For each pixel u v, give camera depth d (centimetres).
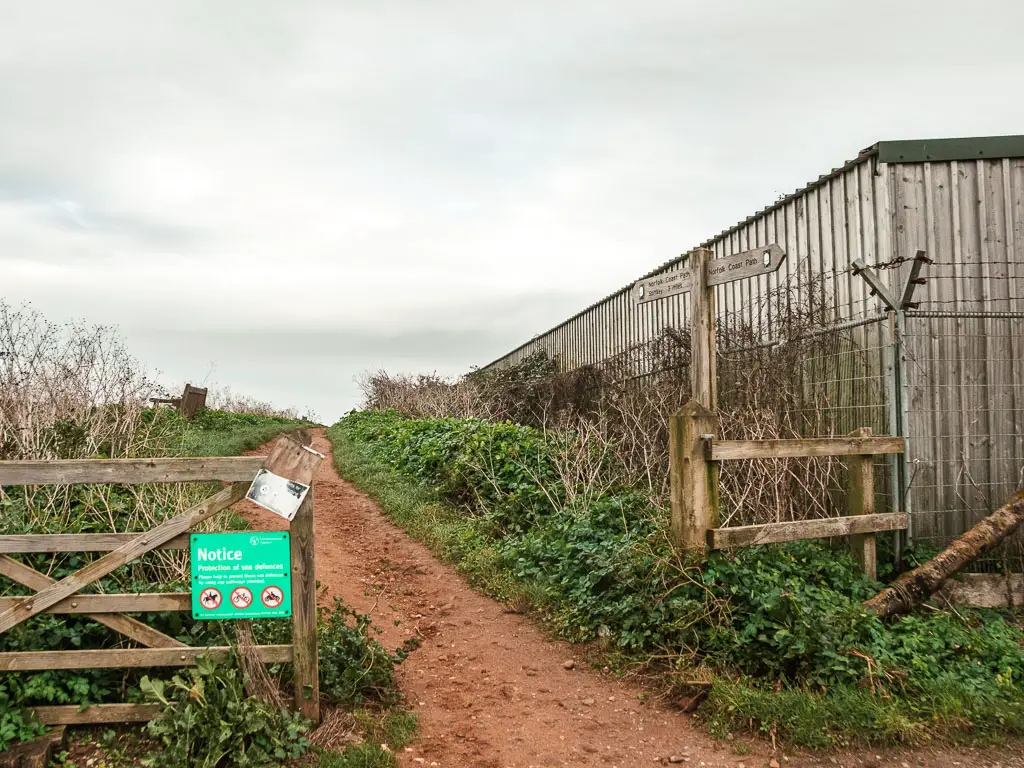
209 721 398
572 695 525
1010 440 745
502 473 1051
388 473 1323
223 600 434
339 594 736
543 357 2162
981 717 455
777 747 440
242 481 441
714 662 521
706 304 676
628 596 605
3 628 416
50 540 424
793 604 524
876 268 720
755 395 842
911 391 729
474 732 470
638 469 968
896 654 518
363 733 447
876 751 433
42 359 789
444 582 794
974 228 752
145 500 623
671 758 434
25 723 409
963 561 615
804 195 887
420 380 2444
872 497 666
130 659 426
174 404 1947
